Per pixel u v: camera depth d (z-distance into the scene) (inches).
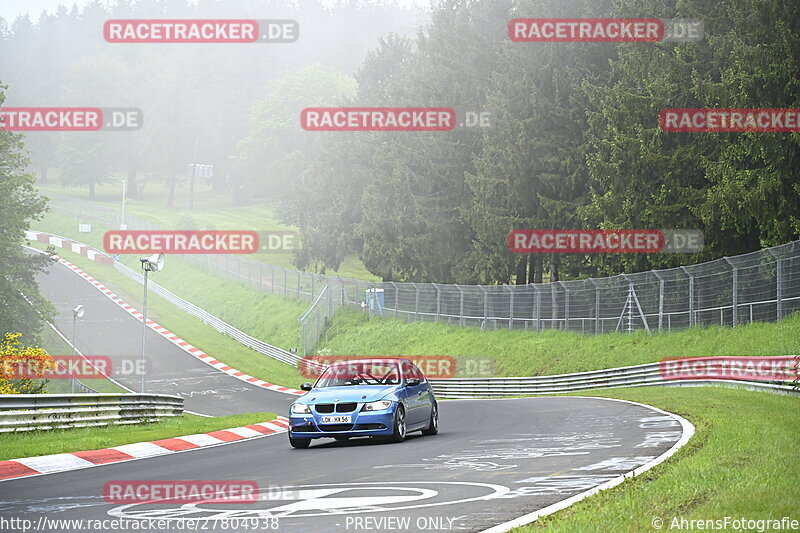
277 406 4416.8
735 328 3312.0
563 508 789.2
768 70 3563.0
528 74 5265.8
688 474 934.4
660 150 4106.8
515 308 4889.3
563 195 5103.3
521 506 843.4
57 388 5506.9
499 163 5206.7
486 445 1507.1
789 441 1196.5
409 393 1765.5
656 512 732.0
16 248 5565.9
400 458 1348.4
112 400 2458.2
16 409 2028.8
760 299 3253.0
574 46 5260.8
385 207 6579.7
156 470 1317.7
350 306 6471.5
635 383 3624.5
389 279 6648.6
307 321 6501.0
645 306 3966.5
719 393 2527.1
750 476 887.7
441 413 2758.4
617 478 970.7
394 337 5575.8
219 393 5027.1
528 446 1445.6
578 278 5423.2
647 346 3764.8
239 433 2117.4
